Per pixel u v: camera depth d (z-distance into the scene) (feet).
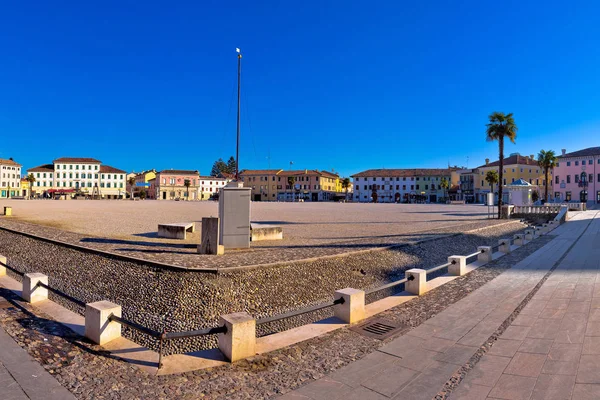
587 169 232.53
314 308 17.39
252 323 14.61
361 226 66.33
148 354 14.61
